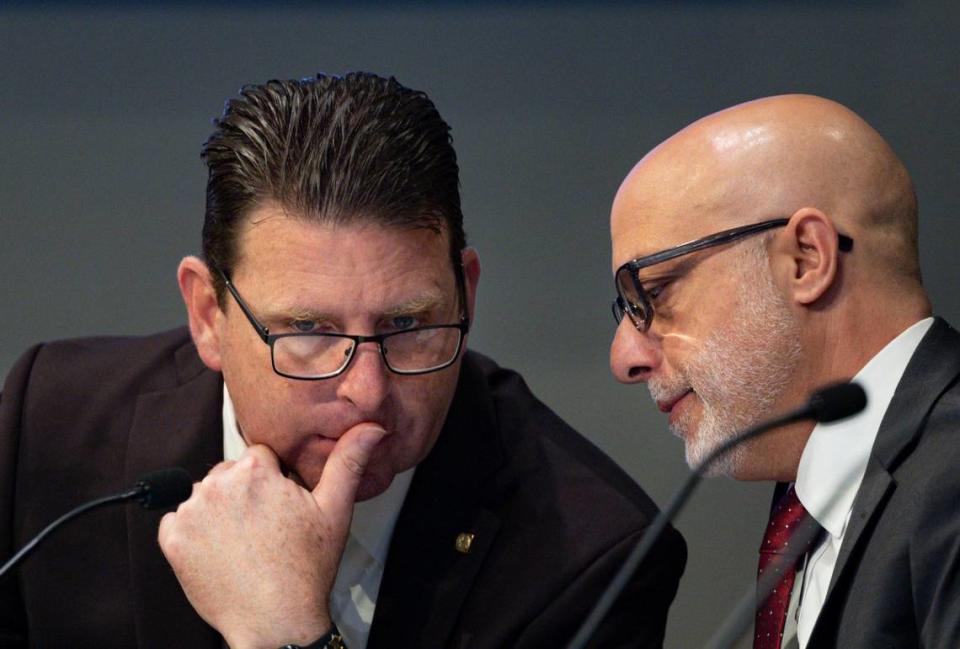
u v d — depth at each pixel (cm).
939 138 1084
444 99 1105
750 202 513
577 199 1105
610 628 525
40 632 556
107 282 1105
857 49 1084
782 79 1091
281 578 487
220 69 1103
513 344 1105
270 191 466
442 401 499
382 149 466
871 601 461
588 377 1099
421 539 545
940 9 1076
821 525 513
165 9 1101
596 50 1098
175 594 543
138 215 1106
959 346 509
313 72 1105
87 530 561
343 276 463
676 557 547
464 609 532
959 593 440
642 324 535
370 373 474
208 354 520
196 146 1107
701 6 1090
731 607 1041
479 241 1106
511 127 1105
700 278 518
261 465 501
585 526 539
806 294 504
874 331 509
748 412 517
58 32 1098
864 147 518
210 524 495
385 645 532
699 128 538
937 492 461
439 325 484
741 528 1055
